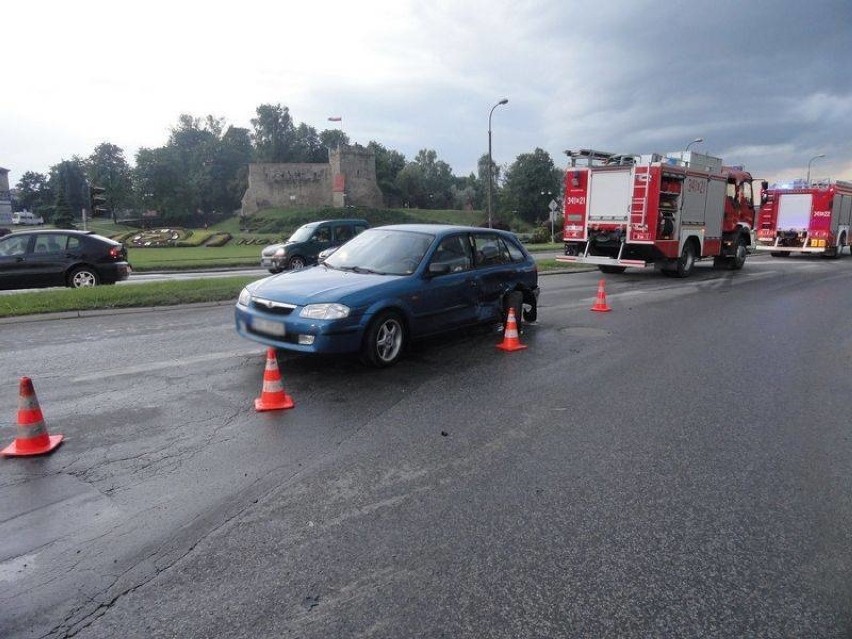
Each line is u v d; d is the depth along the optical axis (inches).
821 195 1055.6
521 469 167.8
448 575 117.3
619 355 309.9
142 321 382.9
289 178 4441.4
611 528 136.6
